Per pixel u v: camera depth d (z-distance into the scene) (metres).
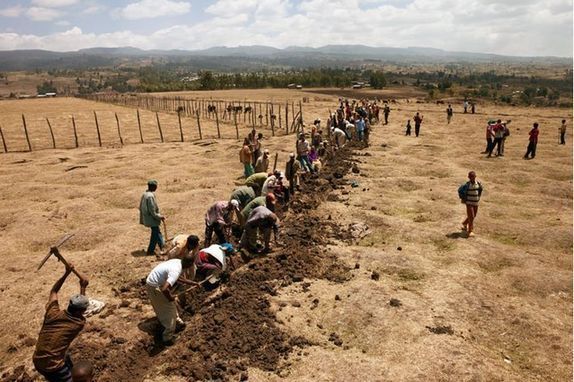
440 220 17.45
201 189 21.34
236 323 10.20
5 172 26.58
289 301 11.23
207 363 8.98
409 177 23.78
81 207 19.36
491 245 14.95
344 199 19.81
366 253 14.13
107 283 12.51
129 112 69.44
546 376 8.91
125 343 9.72
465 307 11.13
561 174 24.83
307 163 22.55
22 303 11.63
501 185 23.11
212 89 142.62
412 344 9.58
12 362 9.45
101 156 31.20
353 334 10.04
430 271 13.02
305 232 15.44
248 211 13.42
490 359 9.23
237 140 37.34
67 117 61.41
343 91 123.44
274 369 8.83
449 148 32.25
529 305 11.42
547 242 15.57
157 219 13.77
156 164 27.73
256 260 13.09
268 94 107.81
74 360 9.12
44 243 15.93
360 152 30.16
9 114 66.06
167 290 9.13
